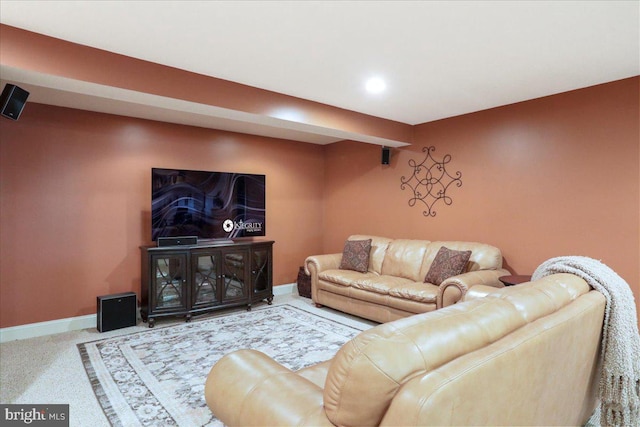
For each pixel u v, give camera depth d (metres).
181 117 4.23
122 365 2.90
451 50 2.55
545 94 3.48
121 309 3.80
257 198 4.98
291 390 1.26
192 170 4.40
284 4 2.00
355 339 1.06
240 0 1.96
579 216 3.29
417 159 4.70
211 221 4.53
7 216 3.50
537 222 3.58
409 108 4.00
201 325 3.92
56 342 3.41
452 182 4.32
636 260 2.96
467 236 4.17
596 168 3.19
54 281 3.74
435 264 3.87
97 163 3.99
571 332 1.46
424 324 1.10
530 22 2.15
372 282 4.00
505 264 3.83
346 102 3.80
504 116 3.84
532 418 1.30
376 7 2.01
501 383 1.09
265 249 4.79
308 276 5.17
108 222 4.06
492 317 1.24
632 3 1.94
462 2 1.95
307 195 5.85
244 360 1.51
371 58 2.70
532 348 1.21
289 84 3.29
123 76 2.67
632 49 2.50
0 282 3.46
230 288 4.40
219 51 2.61
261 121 3.61
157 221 4.12
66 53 2.45
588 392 1.83
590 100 3.23
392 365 0.96
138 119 4.25
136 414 2.22
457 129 4.27
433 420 0.87
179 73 2.94
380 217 5.18
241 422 1.27
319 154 6.02
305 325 3.92
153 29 2.29
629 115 3.01
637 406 1.78
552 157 3.47
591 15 2.07
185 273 4.04
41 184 3.67
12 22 2.21
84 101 3.59
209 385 1.47
